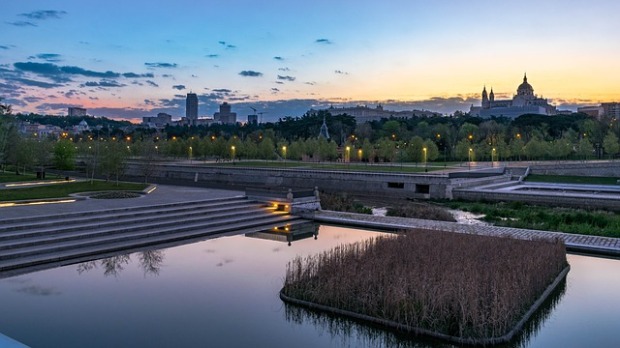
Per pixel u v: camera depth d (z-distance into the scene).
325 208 35.28
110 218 24.09
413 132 126.12
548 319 13.70
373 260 16.64
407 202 45.84
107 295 15.06
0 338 6.86
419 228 24.78
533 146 86.31
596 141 103.31
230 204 30.41
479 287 13.61
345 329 13.05
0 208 24.94
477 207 39.12
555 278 17.02
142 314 13.51
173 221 25.27
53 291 15.39
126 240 22.00
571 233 25.17
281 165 76.88
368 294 13.81
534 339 12.29
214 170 65.94
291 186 58.88
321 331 12.84
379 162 88.62
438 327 12.52
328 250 21.12
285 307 14.41
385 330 12.92
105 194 32.22
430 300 13.04
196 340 11.86
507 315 12.39
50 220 22.36
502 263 16.09
